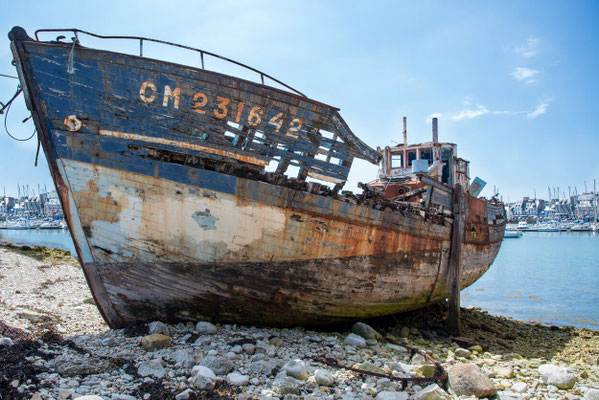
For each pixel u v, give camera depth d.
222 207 6.25
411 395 5.06
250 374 5.18
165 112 5.99
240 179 6.29
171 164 6.02
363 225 7.48
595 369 7.37
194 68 6.04
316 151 6.88
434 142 12.87
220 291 6.56
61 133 5.68
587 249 56.75
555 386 5.99
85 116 5.72
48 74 5.59
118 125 5.83
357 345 6.99
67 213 5.88
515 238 94.12
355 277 7.57
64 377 4.57
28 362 4.75
